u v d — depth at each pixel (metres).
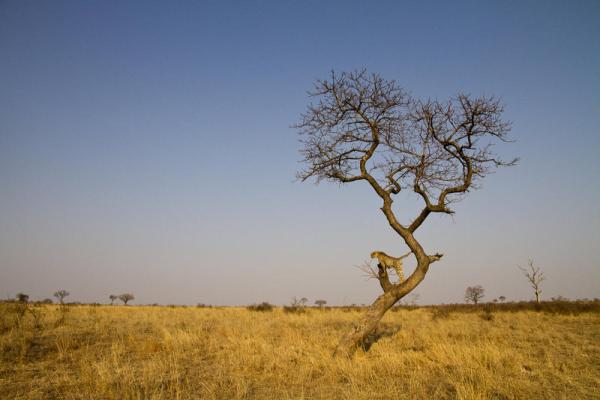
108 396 6.85
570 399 6.93
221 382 8.01
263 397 7.17
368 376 8.45
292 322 20.70
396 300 10.88
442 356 10.03
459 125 11.51
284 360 9.91
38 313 16.55
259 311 31.16
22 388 7.23
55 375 8.13
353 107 11.89
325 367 9.22
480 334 15.37
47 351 10.39
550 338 14.13
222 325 17.52
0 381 7.58
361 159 11.88
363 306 38.19
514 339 14.08
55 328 14.34
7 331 12.72
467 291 54.38
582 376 8.46
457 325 19.06
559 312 26.14
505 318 23.44
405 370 9.17
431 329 16.88
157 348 11.13
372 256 11.47
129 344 11.73
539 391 7.38
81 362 9.05
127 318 20.05
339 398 7.16
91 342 12.02
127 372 8.45
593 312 25.19
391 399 7.03
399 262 11.12
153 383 7.75
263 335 14.77
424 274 10.92
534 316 24.47
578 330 16.81
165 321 18.64
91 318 18.83
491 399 6.87
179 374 8.57
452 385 7.76
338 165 12.12
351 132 11.85
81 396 6.85
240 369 9.05
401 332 15.16
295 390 7.61
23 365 8.80
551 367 9.21
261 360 9.84
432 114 11.62
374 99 11.76
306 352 10.91
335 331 16.14
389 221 11.50
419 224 11.45
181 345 11.49
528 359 10.27
